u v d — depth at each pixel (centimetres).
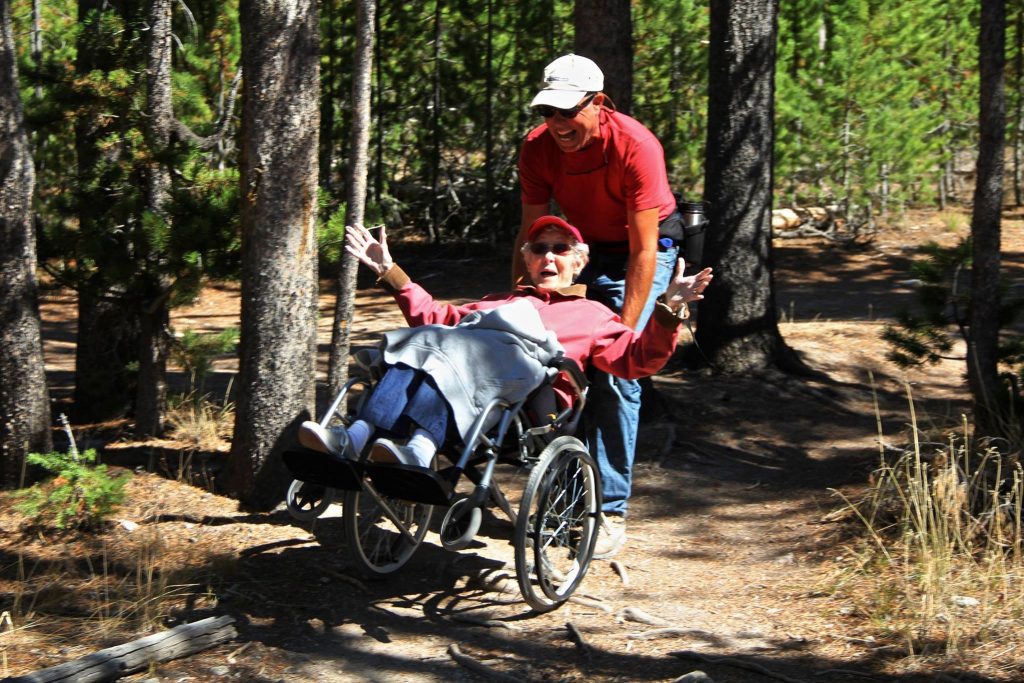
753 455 680
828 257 1625
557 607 436
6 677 352
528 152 502
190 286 604
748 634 411
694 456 671
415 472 371
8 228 514
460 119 1625
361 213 542
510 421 409
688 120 1595
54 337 1237
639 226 468
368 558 467
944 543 449
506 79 1616
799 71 1639
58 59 683
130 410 738
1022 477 496
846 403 804
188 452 607
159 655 371
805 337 1022
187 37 1045
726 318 846
